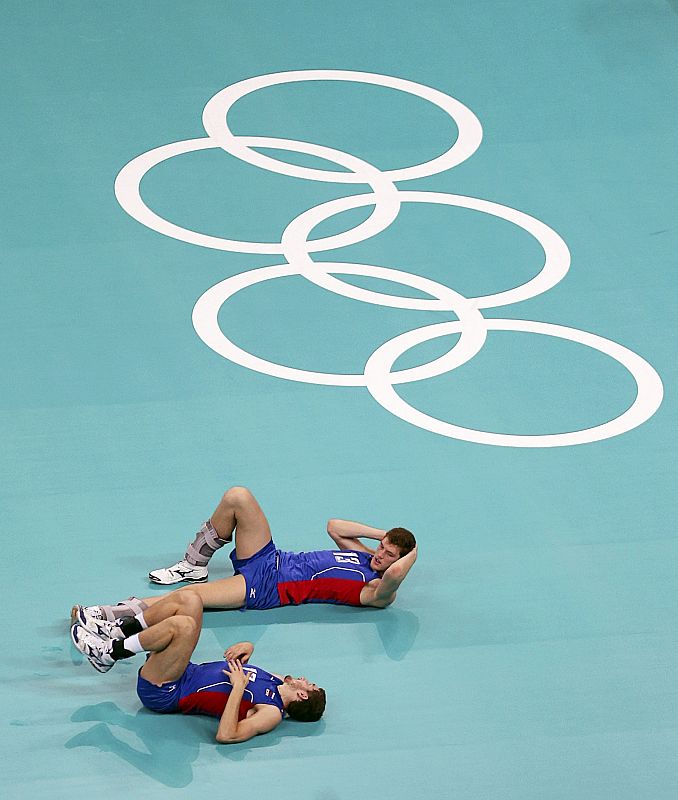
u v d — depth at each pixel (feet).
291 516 145.18
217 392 161.27
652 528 146.72
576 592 138.31
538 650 131.54
